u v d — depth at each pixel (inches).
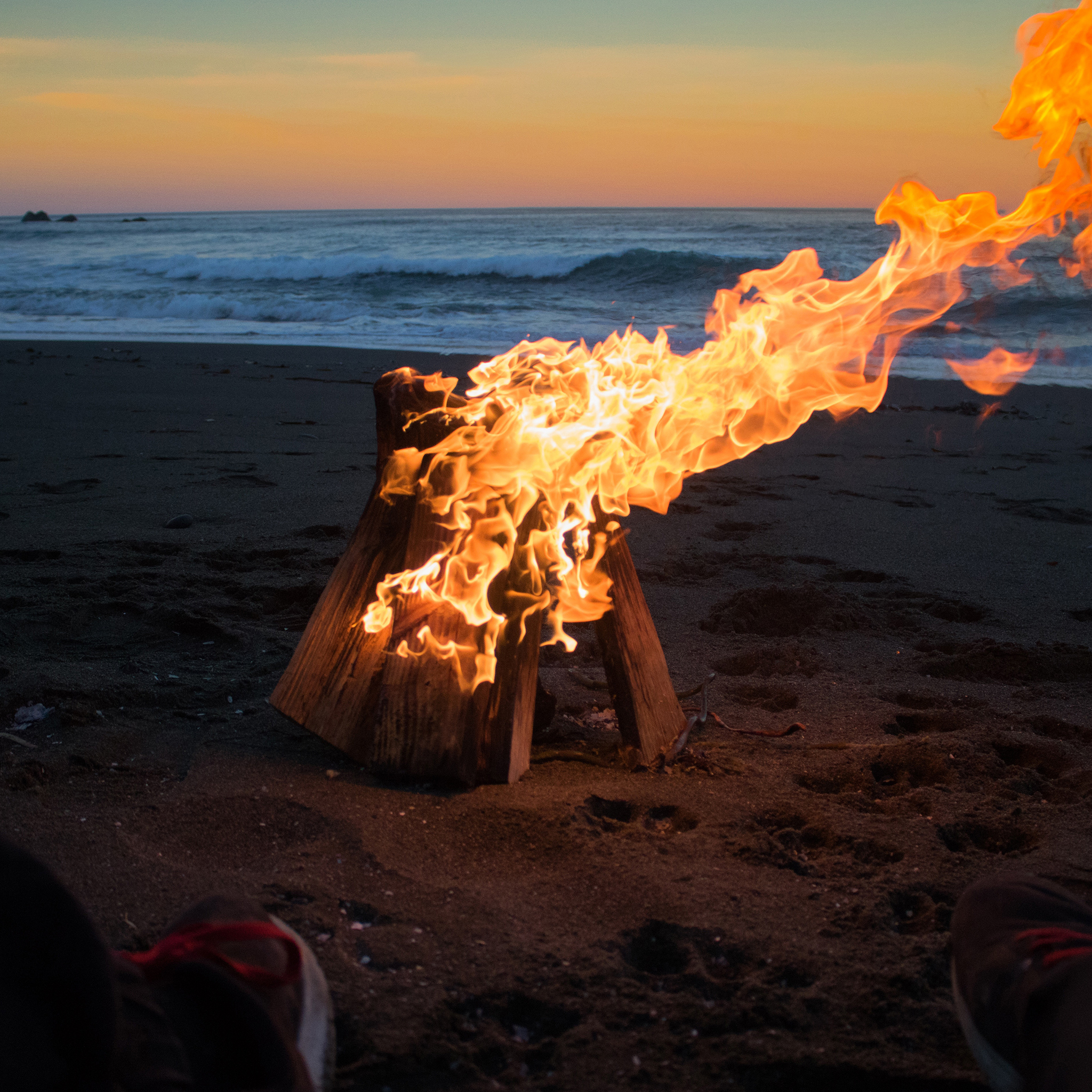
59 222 4594.0
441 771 89.4
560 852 81.0
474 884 76.5
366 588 96.8
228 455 251.4
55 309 748.6
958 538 191.3
